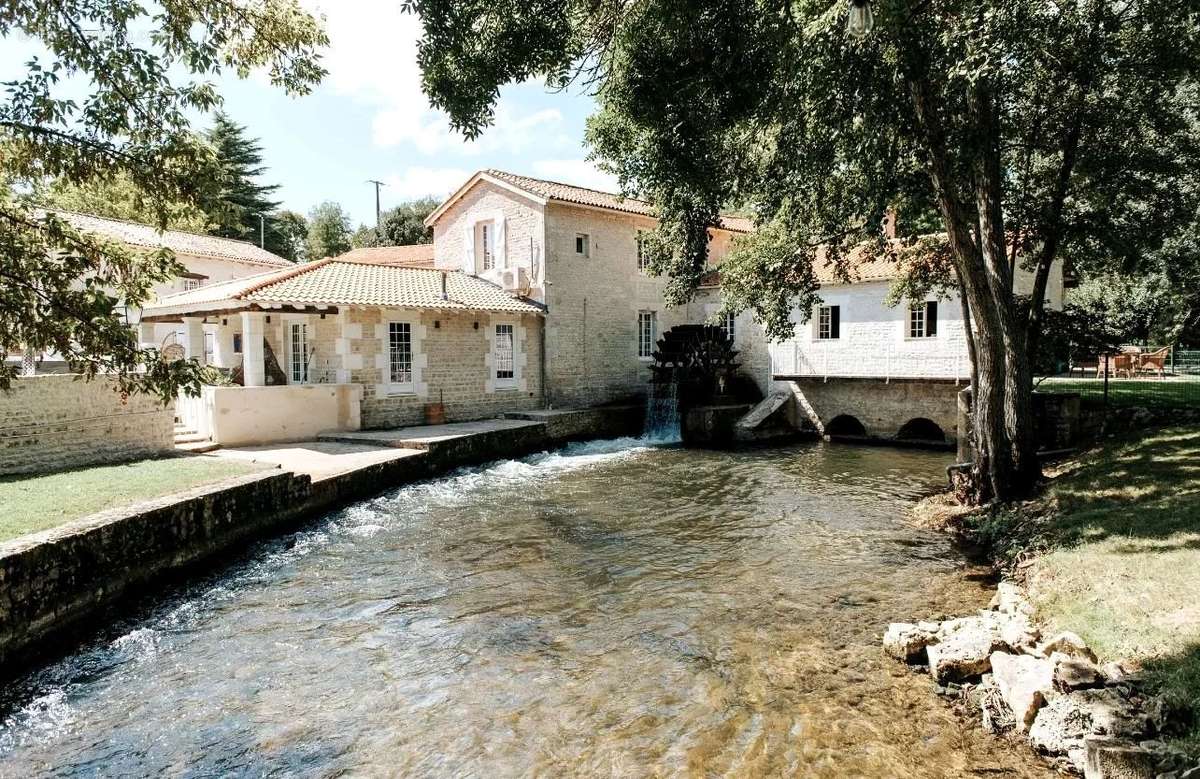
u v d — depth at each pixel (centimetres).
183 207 602
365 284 1748
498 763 425
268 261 2905
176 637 620
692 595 717
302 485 998
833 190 1052
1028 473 998
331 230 5547
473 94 739
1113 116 1091
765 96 782
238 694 518
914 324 1853
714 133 850
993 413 988
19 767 429
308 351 1712
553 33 749
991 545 855
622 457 1703
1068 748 397
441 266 2388
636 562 835
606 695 507
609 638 612
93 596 622
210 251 2638
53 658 572
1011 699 445
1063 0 756
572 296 2155
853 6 517
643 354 2431
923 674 523
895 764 409
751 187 1106
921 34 671
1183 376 2195
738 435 2006
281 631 634
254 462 1074
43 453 978
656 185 953
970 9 602
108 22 590
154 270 538
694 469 1516
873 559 830
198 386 545
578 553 873
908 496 1204
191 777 419
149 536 701
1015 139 1180
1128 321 2327
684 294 1317
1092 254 1352
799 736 443
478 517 1066
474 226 2264
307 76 790
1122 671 440
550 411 1981
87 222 2114
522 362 2044
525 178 2212
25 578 545
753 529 986
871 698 489
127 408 1125
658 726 462
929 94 770
